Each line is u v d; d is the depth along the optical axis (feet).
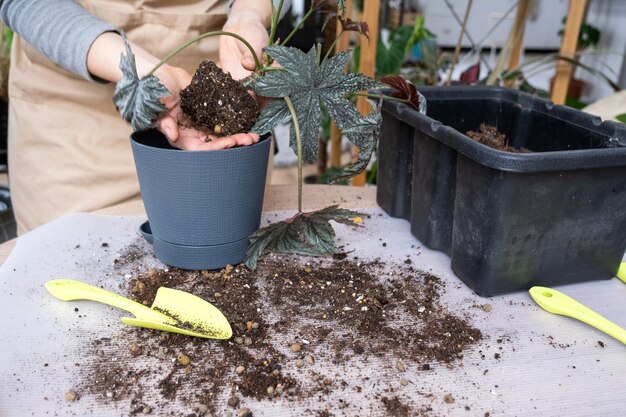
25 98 2.72
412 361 1.66
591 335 1.79
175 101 2.08
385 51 5.01
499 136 2.43
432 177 2.16
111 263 2.14
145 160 1.86
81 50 2.09
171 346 1.70
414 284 2.05
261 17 2.40
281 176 6.48
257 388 1.54
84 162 2.71
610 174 1.86
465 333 1.78
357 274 2.11
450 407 1.49
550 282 2.02
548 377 1.60
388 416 1.46
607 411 1.48
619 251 2.04
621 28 7.72
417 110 2.35
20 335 1.72
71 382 1.55
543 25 11.09
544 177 1.79
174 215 1.95
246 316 1.85
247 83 1.93
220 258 2.07
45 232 2.34
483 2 10.27
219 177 1.87
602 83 8.03
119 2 2.51
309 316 1.86
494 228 1.85
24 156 2.77
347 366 1.64
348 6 3.08
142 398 1.50
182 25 2.60
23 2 2.14
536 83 9.32
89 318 1.82
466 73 4.27
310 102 1.94
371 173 4.61
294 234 2.00
